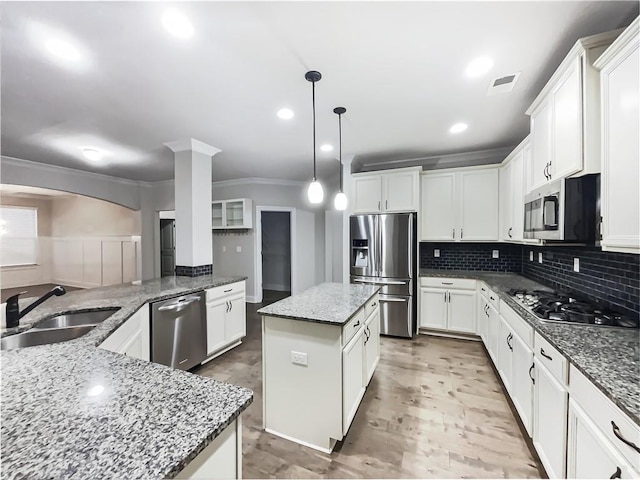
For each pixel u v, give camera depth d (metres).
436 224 3.71
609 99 1.25
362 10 1.34
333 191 5.57
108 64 1.75
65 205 7.06
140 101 2.25
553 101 1.71
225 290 3.15
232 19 1.39
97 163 4.18
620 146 1.19
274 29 1.46
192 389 0.89
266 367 1.93
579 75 1.42
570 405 1.24
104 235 6.39
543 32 1.50
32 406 0.79
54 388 0.89
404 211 3.69
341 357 1.72
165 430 0.70
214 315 2.99
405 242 3.58
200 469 0.74
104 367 1.05
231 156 3.87
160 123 2.71
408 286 3.56
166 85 2.01
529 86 2.06
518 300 2.13
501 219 3.35
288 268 6.77
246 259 5.60
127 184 5.44
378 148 3.55
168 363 2.47
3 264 3.67
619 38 1.16
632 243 1.13
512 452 1.72
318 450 1.76
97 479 0.55
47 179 4.29
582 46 1.38
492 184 3.43
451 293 3.52
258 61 1.74
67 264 7.06
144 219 5.70
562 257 2.46
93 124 2.71
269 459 1.69
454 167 3.83
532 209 2.02
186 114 2.50
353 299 2.23
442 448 1.76
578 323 1.59
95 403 0.81
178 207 3.28
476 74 1.90
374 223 3.72
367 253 3.79
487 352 3.14
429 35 1.52
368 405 2.19
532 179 2.07
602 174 1.29
